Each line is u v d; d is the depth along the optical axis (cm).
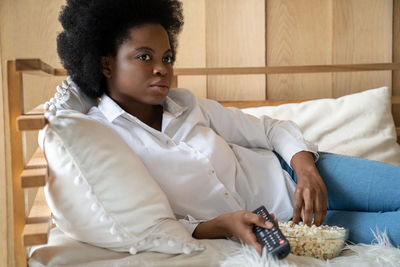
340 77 207
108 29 104
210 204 101
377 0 205
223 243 85
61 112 85
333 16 205
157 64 101
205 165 101
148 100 102
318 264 77
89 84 108
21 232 77
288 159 112
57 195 78
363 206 100
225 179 106
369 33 206
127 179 79
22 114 81
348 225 93
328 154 116
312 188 96
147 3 108
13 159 79
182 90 116
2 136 184
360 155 174
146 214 79
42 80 187
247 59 204
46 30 188
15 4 186
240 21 203
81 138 77
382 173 100
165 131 108
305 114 181
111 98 108
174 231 81
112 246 80
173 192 98
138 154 98
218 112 121
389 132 181
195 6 201
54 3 189
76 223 79
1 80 184
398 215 88
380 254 79
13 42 186
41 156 91
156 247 81
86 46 105
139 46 100
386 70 203
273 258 74
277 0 205
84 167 76
